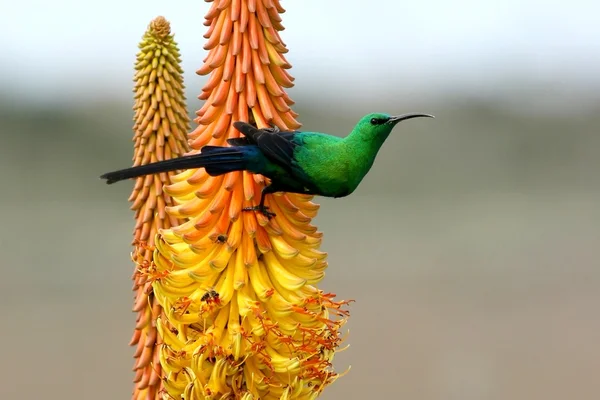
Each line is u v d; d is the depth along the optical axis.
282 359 10.60
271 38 11.32
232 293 10.88
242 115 11.27
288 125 11.77
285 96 11.53
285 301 10.84
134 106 13.83
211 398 10.49
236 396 10.75
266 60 11.23
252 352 10.52
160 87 13.56
